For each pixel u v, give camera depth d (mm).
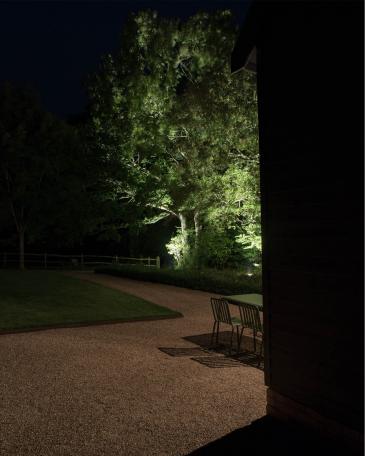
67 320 9898
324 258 3955
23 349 7648
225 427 4699
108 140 20203
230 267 21344
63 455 4164
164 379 6270
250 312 7559
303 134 4180
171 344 8297
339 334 3809
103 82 19719
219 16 18000
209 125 15906
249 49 4859
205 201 17781
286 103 4375
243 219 19156
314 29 4047
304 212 4172
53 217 23828
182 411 5148
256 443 4195
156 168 19453
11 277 17234
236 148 16234
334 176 3859
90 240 30766
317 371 4031
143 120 19172
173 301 13148
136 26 18969
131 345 8109
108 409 5211
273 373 4570
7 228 27203
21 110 24328
